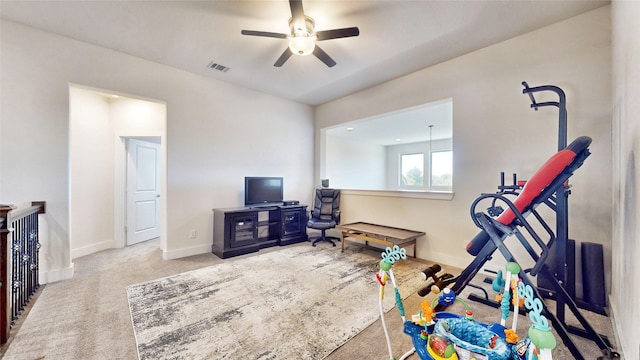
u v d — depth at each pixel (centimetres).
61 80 285
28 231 239
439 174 870
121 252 396
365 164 934
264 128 468
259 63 351
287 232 453
